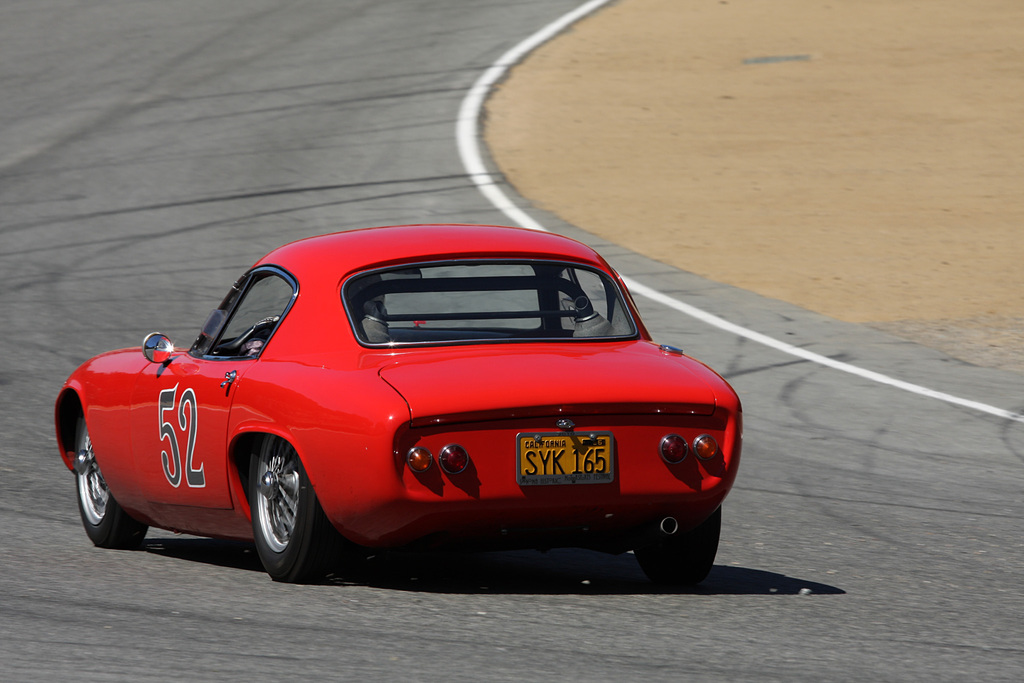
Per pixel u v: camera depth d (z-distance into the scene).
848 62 100.69
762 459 34.44
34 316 50.75
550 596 21.61
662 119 87.94
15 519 27.88
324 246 23.41
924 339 48.50
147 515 25.27
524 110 91.50
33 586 21.86
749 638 19.03
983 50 102.38
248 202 70.69
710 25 114.81
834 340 48.12
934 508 29.88
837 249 61.28
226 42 118.62
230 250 61.38
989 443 36.53
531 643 18.44
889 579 23.59
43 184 76.38
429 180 74.69
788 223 65.81
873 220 66.25
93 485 26.77
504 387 20.06
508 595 21.58
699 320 50.41
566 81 99.00
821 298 53.94
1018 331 49.59
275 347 22.36
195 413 23.19
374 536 20.44
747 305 52.69
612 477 20.36
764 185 72.94
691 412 20.73
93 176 77.88
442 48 111.94
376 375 20.56
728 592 22.31
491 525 20.25
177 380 23.89
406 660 17.38
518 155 80.56
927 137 81.94
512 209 68.00
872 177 74.19
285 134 87.19
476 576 23.23
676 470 20.70
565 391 20.17
